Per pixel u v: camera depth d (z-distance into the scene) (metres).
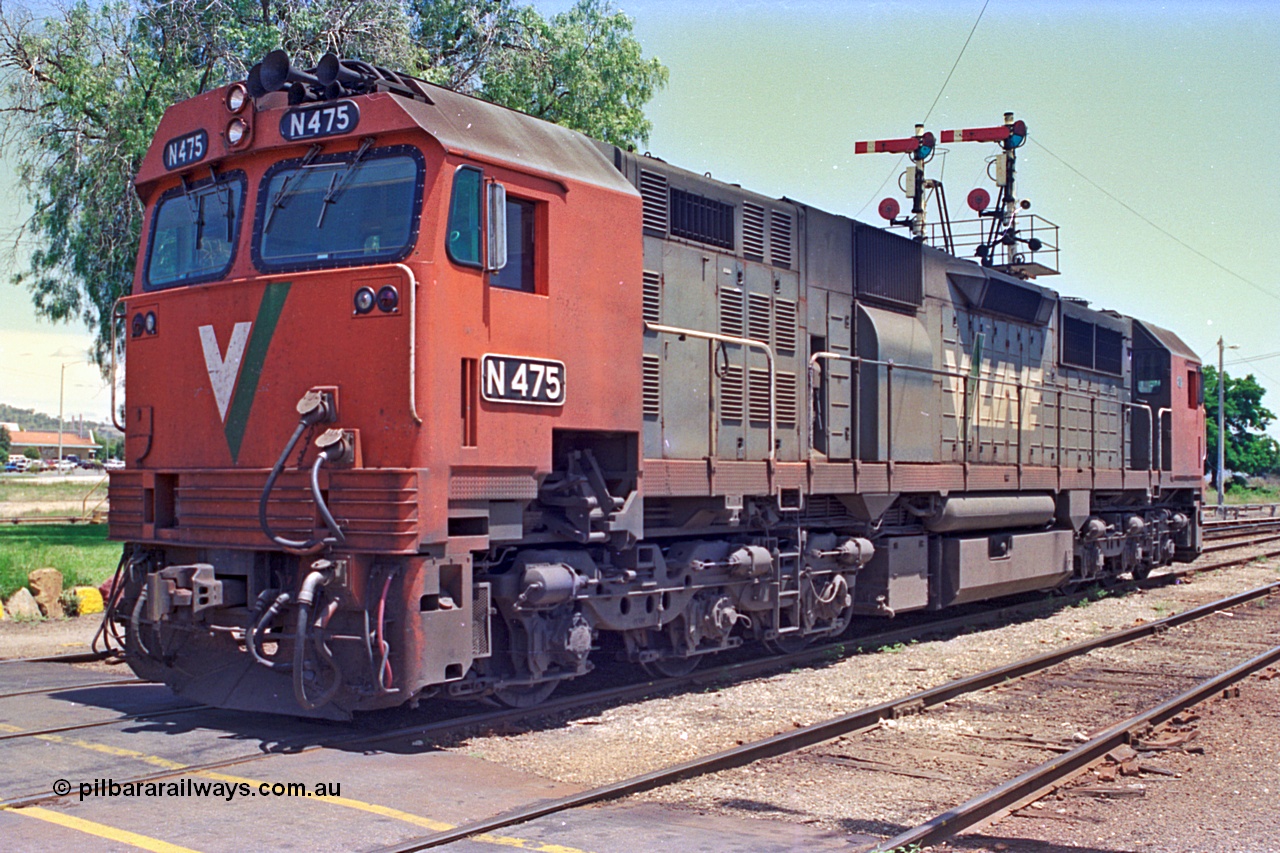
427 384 7.09
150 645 8.39
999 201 17.44
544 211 8.06
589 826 5.76
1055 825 6.14
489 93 24.80
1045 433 16.22
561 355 8.09
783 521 11.10
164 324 8.38
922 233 16.59
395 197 7.41
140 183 8.81
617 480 8.80
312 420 7.27
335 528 7.09
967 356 14.32
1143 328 20.27
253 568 7.64
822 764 7.34
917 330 13.01
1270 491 77.88
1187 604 16.53
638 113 26.48
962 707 9.24
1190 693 9.28
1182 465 20.44
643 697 9.34
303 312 7.52
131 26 22.23
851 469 11.45
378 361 7.20
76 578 15.14
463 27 25.53
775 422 10.82
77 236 22.77
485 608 7.66
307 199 7.75
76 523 29.06
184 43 21.75
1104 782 7.05
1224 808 6.48
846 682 10.17
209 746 7.09
